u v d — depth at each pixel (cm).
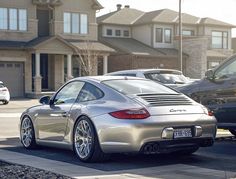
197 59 4506
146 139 783
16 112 2439
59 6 3944
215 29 4909
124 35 4738
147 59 4319
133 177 716
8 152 992
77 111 871
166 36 4669
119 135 791
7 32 3756
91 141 829
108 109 816
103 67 4003
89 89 896
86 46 3841
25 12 3819
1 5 3734
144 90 868
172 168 795
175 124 802
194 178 710
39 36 3944
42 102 1003
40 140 994
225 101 1023
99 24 4597
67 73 3800
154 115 794
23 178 705
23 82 3759
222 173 748
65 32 3972
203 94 1059
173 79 1420
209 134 846
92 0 4053
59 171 766
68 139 899
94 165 823
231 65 1027
